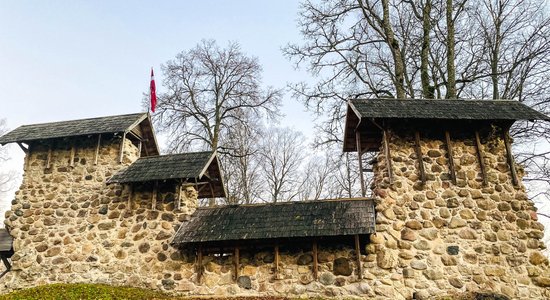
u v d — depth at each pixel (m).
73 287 11.11
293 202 11.94
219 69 23.92
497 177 11.27
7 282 12.56
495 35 17.81
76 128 13.93
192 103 23.31
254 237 10.73
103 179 13.38
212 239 10.94
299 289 10.77
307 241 11.10
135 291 11.15
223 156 23.89
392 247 10.72
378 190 11.37
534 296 10.10
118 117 14.36
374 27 18.47
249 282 11.10
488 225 10.80
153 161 13.20
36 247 12.91
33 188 13.66
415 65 18.75
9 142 13.70
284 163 31.28
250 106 23.89
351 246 10.94
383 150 11.87
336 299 10.45
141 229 12.44
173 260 11.85
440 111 11.57
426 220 10.91
